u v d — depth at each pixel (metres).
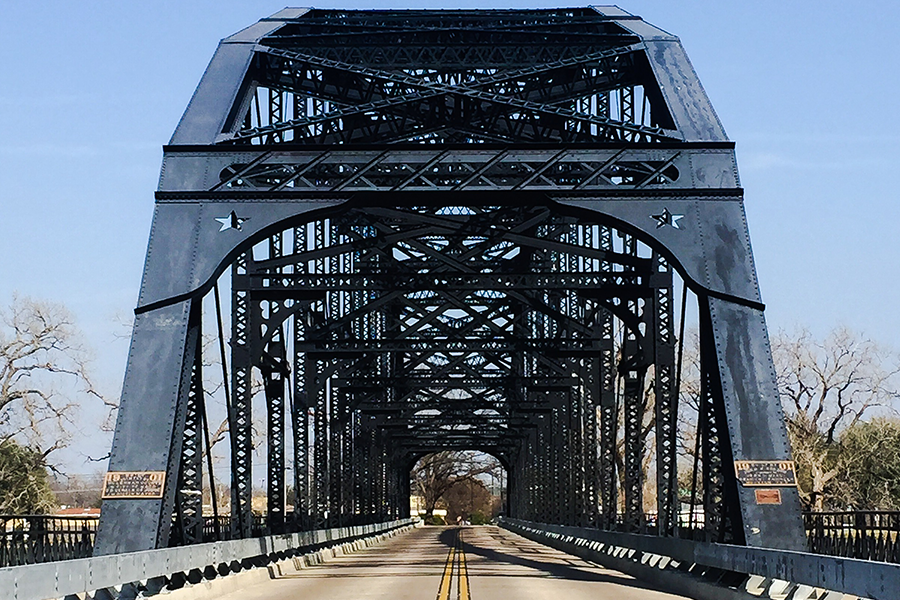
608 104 30.53
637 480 30.34
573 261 39.62
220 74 24.42
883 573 11.66
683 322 23.83
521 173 23.89
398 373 50.97
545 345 39.62
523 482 78.00
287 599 19.30
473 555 40.09
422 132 25.64
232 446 27.30
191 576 20.09
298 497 36.62
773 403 20.81
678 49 25.66
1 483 50.34
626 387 30.77
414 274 30.75
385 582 23.78
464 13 29.25
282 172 22.81
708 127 23.30
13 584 11.68
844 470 58.44
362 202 22.83
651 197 22.47
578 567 30.81
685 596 19.62
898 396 58.12
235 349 30.02
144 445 20.47
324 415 42.25
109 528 20.02
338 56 26.91
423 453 98.56
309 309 34.03
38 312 51.03
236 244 22.14
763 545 19.94
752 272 21.88
